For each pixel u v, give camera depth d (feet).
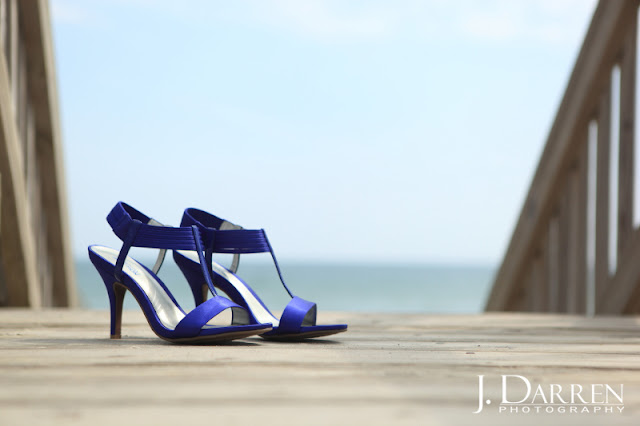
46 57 7.93
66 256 9.52
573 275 7.84
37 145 8.46
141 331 4.68
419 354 3.43
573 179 7.94
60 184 9.00
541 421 2.02
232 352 3.35
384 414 2.05
